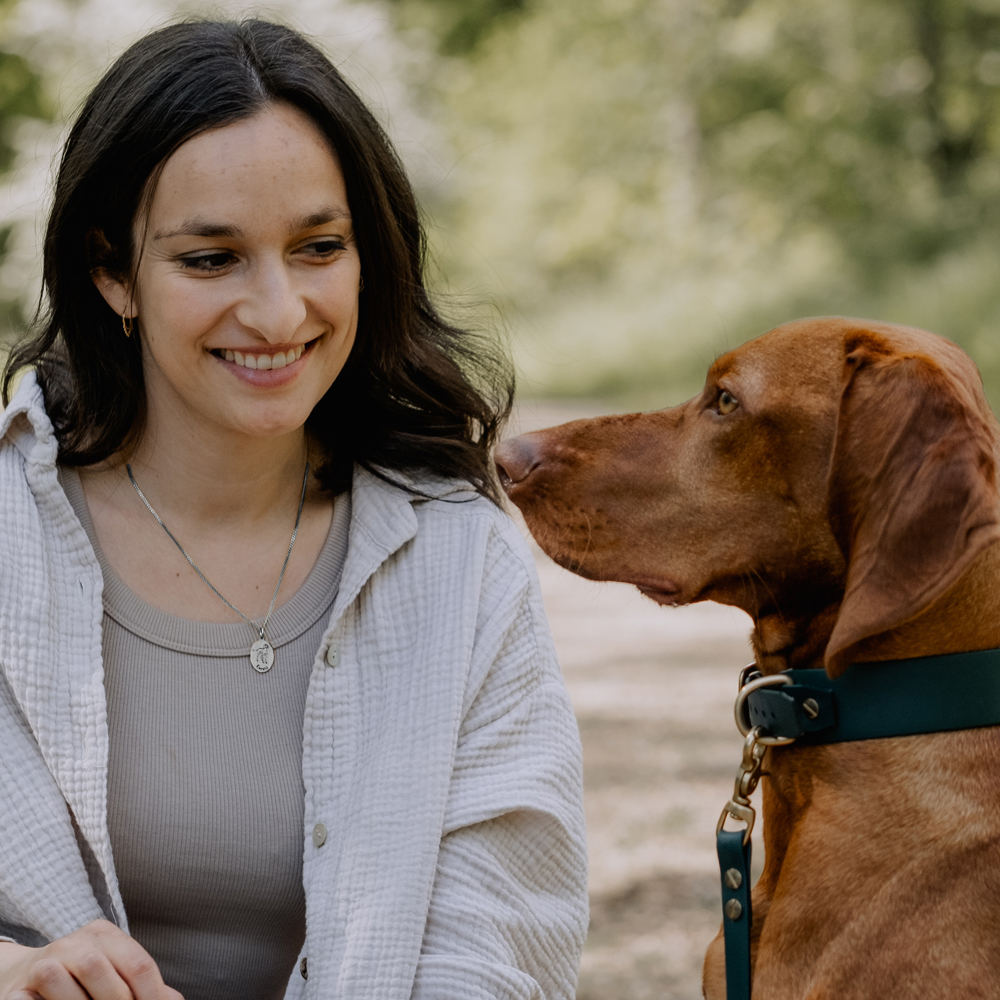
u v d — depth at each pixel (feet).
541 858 6.20
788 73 76.89
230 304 5.93
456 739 6.00
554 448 7.25
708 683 18.65
